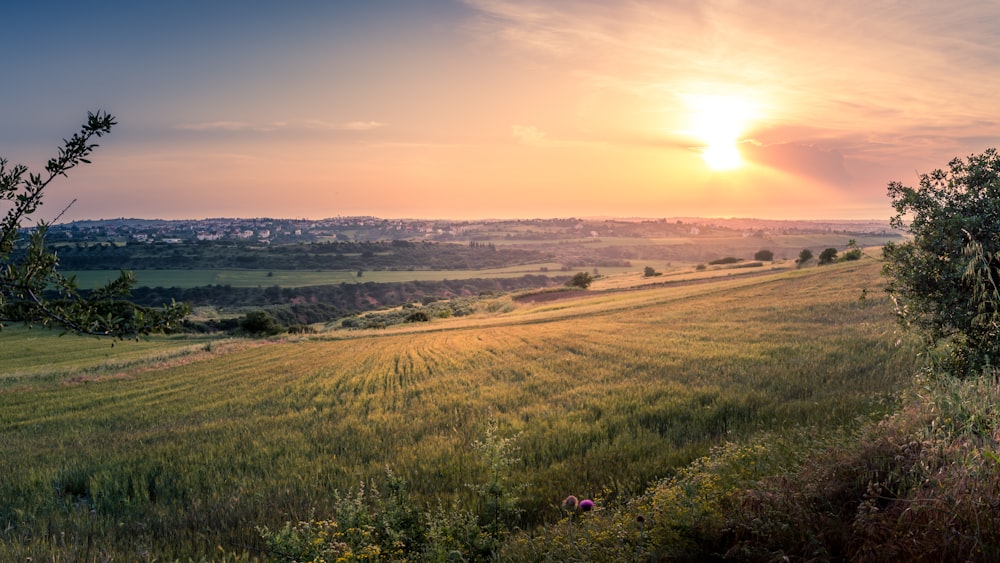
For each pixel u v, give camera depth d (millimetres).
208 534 6660
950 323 6023
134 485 8953
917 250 6477
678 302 51719
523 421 12023
